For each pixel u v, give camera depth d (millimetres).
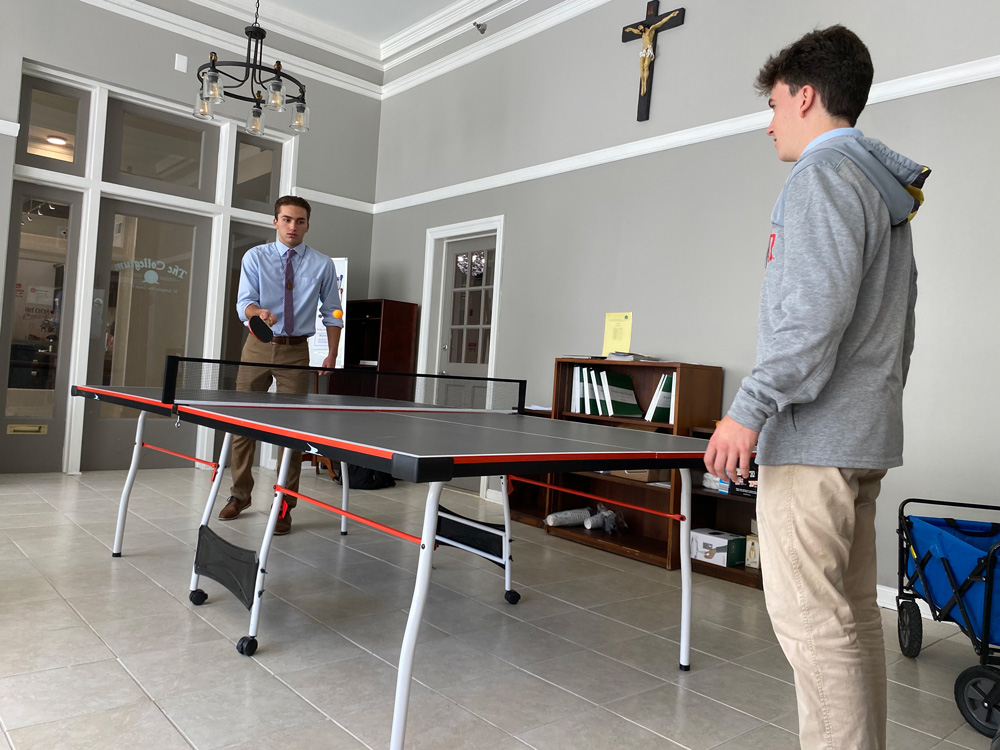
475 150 5309
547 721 1776
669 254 3963
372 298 6191
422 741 1634
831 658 1157
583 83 4535
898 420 1216
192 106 5133
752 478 3223
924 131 3029
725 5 3771
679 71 3979
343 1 5348
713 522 3688
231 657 2033
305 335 3836
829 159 1190
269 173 5723
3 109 4348
